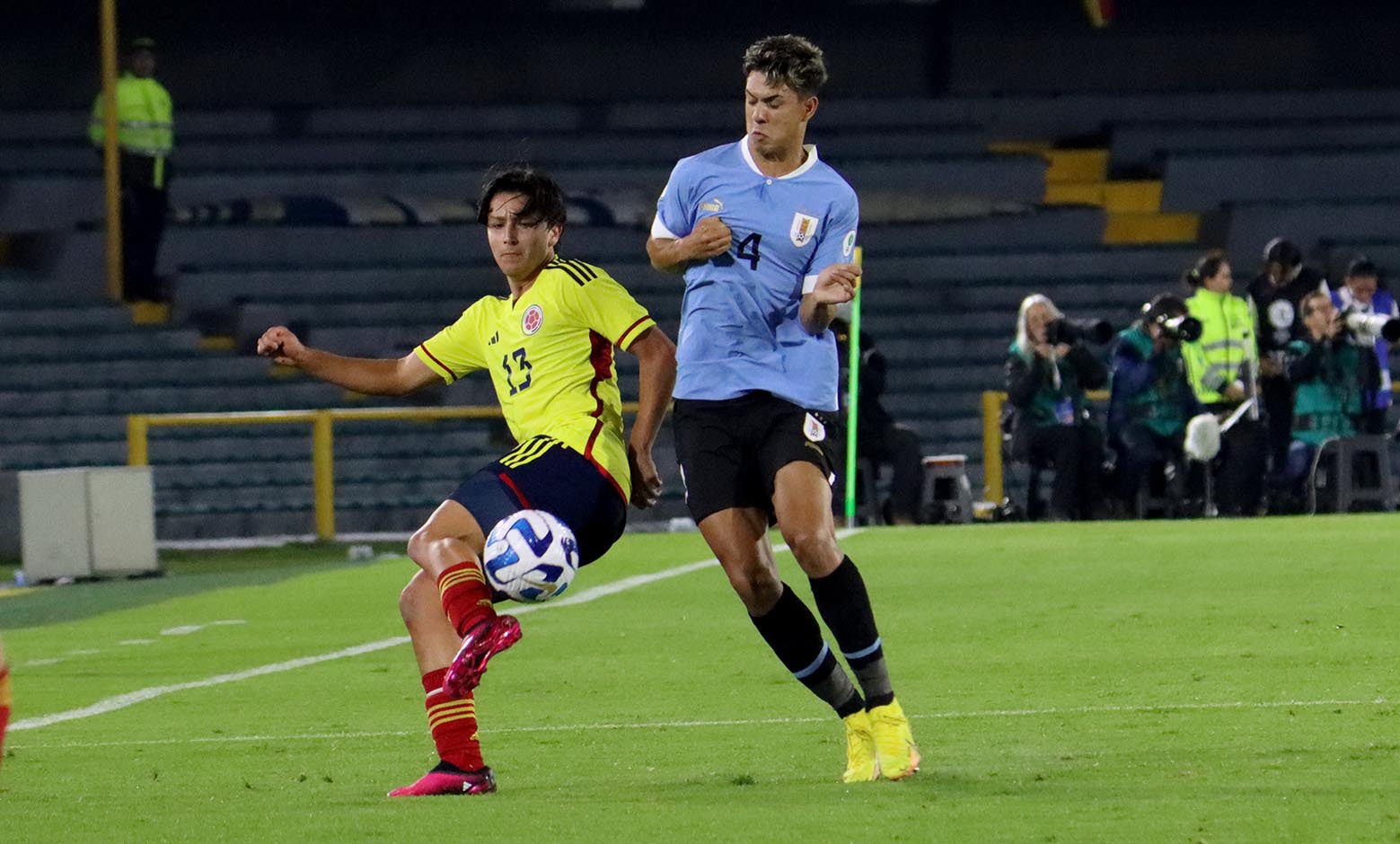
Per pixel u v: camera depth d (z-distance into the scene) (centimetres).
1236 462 6206
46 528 5728
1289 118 11475
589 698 2784
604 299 2092
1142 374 6238
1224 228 10419
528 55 11425
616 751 2277
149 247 9538
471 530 2034
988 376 9375
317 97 11294
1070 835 1609
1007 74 11656
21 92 10969
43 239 9762
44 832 1766
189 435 8619
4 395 8744
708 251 2089
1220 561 4466
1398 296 10119
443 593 1933
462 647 1872
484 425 8862
